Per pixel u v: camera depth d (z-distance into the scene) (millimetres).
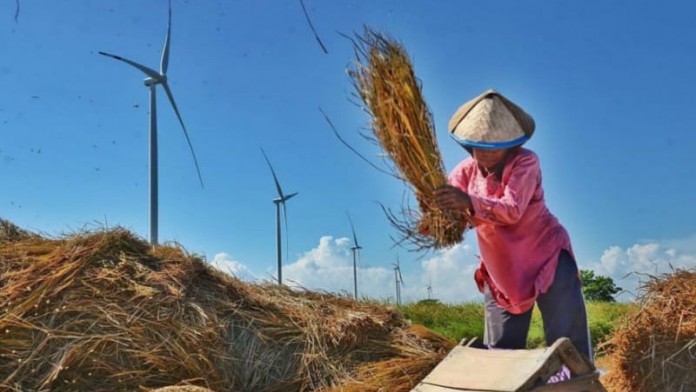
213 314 6262
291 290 7254
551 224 3998
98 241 6492
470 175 4059
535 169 3855
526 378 3107
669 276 5188
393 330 6789
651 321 5020
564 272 3984
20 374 5586
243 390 6070
